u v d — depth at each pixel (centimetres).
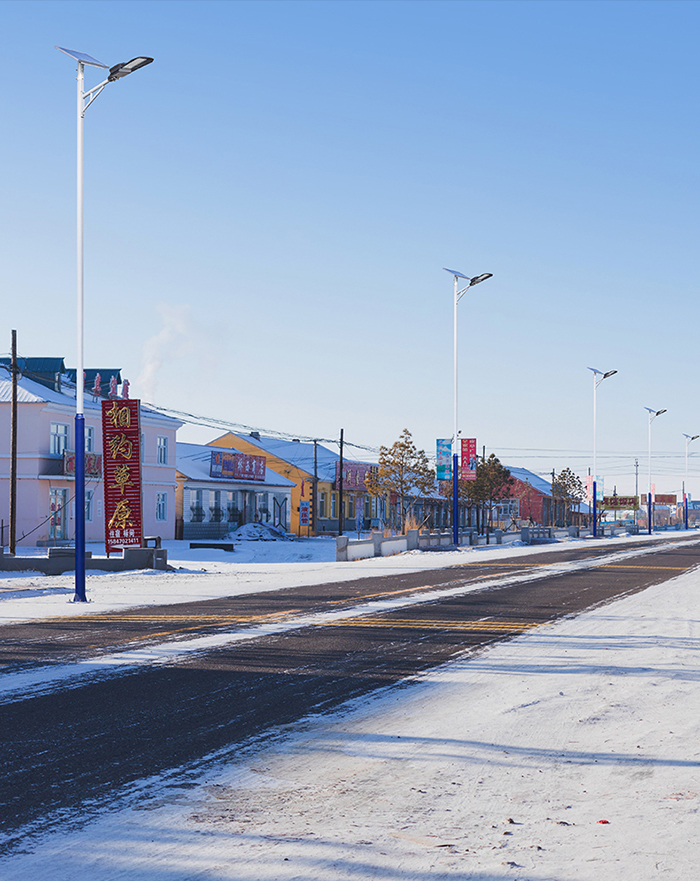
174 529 5828
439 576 2619
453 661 1111
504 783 612
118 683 934
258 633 1331
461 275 4338
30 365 5641
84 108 1984
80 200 1995
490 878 446
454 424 4544
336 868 459
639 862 466
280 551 4956
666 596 1988
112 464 3089
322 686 941
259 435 8050
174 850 482
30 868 456
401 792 590
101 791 581
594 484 6962
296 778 619
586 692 931
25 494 4691
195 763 650
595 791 594
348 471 8088
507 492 8494
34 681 940
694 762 668
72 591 2123
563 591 2108
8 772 619
